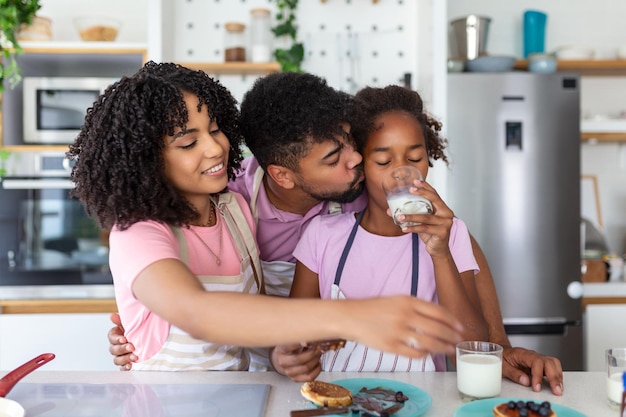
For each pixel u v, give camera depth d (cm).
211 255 131
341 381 115
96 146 116
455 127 295
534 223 295
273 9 336
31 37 297
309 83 136
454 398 111
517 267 295
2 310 294
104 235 294
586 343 297
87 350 290
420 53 317
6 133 298
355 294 144
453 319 80
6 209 292
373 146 138
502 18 346
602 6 347
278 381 119
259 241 163
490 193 295
